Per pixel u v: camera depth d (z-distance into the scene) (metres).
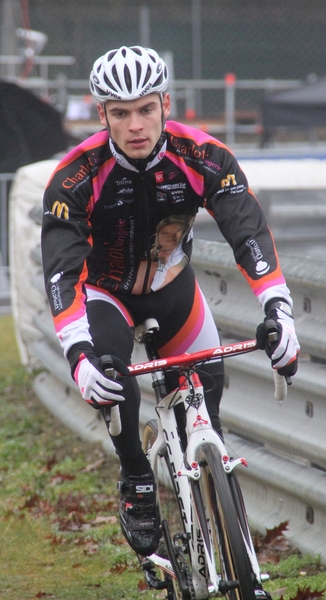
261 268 8.14
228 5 56.41
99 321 8.91
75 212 8.48
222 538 7.76
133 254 9.02
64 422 19.02
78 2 55.47
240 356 12.55
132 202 8.66
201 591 8.27
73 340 7.82
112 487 15.20
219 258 13.23
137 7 56.19
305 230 22.61
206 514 8.06
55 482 15.63
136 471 9.34
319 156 32.56
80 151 8.54
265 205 22.11
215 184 8.63
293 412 11.57
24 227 23.30
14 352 27.50
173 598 9.31
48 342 21.05
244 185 8.65
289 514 11.66
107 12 55.84
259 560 11.00
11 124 33.16
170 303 9.31
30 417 20.19
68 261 8.27
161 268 9.19
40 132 33.84
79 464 16.48
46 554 12.40
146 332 9.18
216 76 57.09
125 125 8.12
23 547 12.69
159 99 8.20
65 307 8.00
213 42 56.84
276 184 22.09
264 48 57.50
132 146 8.17
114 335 8.86
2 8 43.69
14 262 23.66
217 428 9.07
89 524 13.44
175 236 9.08
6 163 33.03
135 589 10.79
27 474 16.12
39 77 51.47
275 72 57.75
